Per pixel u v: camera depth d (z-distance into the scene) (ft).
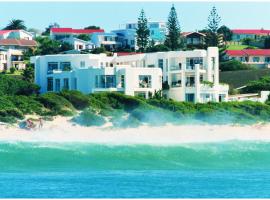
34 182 498.28
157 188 482.28
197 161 594.65
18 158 577.43
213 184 500.33
